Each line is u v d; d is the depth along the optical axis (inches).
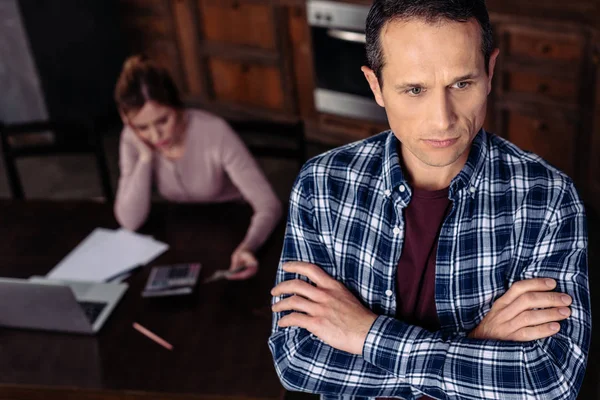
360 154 40.5
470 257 38.2
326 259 41.3
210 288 69.9
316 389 41.1
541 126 125.8
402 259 39.6
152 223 81.0
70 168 159.3
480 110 32.9
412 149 34.1
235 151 83.6
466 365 37.3
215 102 172.1
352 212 40.0
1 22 158.1
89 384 60.4
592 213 114.0
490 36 32.1
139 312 68.1
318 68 149.3
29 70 162.6
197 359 61.7
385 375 40.0
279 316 42.9
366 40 34.0
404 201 38.4
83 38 170.7
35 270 75.9
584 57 113.7
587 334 36.7
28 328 67.7
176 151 84.1
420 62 31.3
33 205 87.5
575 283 37.1
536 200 37.4
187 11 162.7
